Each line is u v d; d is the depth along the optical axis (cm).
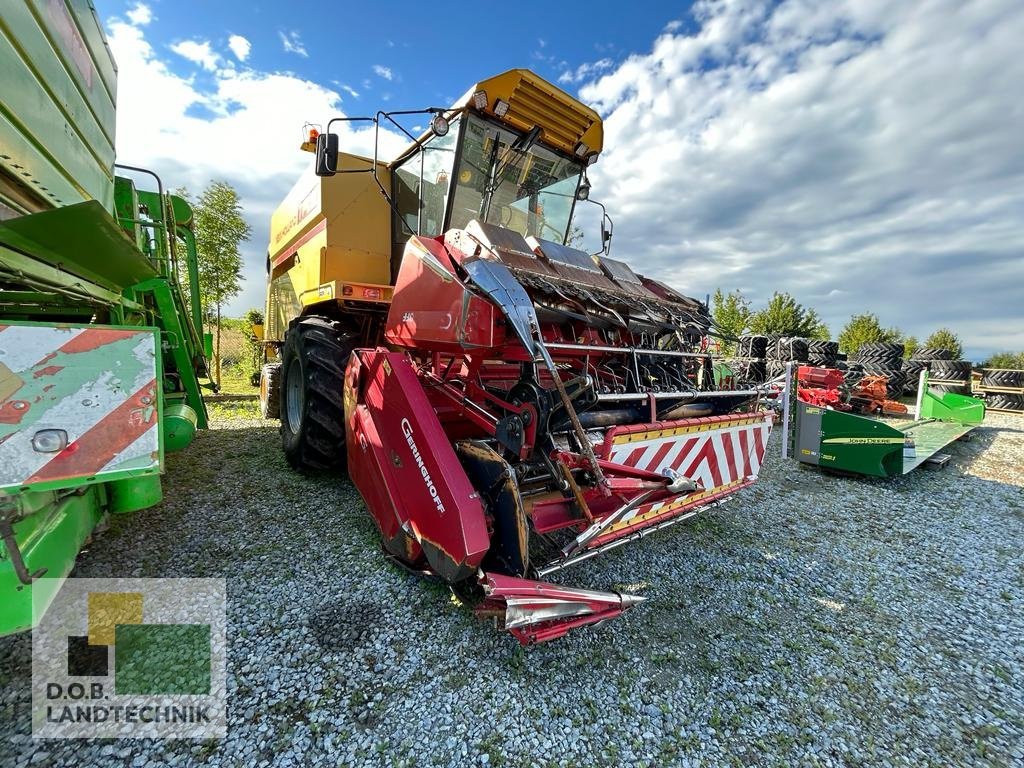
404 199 397
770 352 1102
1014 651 216
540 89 335
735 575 276
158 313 369
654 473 217
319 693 172
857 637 223
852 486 459
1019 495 446
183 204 486
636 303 274
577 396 204
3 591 130
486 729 162
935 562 303
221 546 274
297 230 445
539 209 411
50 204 182
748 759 155
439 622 214
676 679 190
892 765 155
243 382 1164
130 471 140
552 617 176
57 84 186
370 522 311
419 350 279
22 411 124
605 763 152
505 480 189
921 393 789
